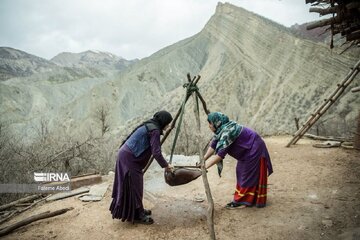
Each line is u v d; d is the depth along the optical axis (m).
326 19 4.75
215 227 3.76
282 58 65.94
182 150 9.52
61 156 7.29
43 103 137.25
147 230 3.78
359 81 41.59
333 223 3.62
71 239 3.65
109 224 4.00
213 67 88.69
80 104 102.50
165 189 5.34
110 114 19.34
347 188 4.68
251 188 4.19
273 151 7.76
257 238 3.43
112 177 6.09
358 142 7.11
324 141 8.77
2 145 7.49
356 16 4.26
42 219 4.27
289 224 3.69
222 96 67.69
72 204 4.76
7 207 4.97
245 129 4.13
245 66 73.38
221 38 103.12
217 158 3.98
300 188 4.89
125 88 109.75
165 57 123.81
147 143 3.83
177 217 4.13
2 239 3.72
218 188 5.27
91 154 7.89
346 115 36.88
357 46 6.07
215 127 4.19
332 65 53.38
